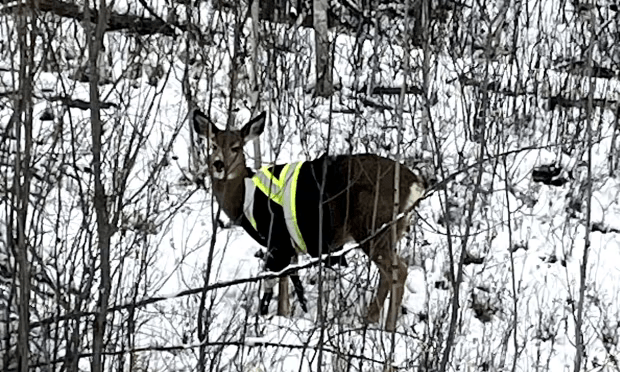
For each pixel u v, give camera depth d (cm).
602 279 835
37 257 399
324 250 702
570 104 1136
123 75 451
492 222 892
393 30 1160
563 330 720
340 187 695
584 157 1067
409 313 732
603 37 1101
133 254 662
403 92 459
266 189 701
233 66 407
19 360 355
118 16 744
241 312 675
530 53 1251
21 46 338
